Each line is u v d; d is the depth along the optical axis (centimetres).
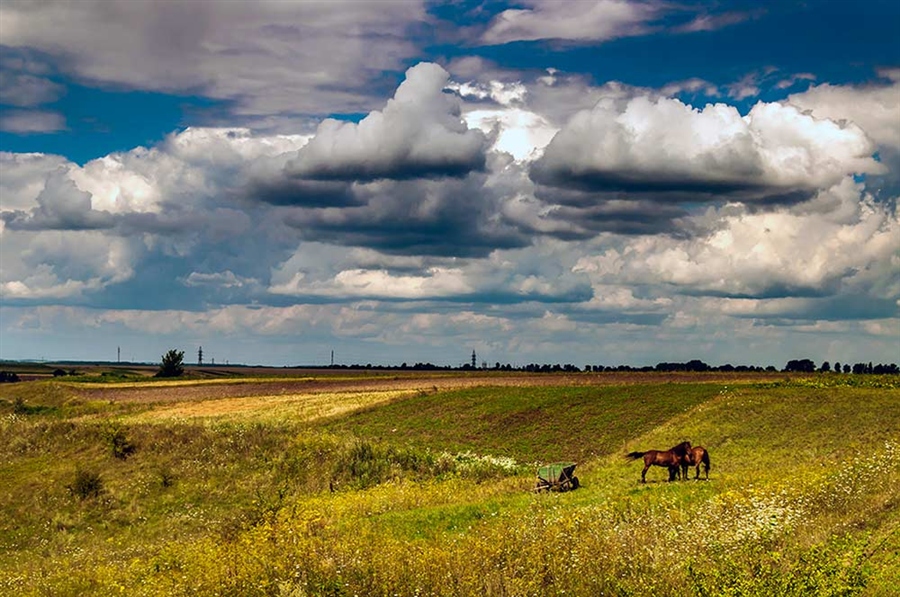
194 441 5384
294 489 4556
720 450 4734
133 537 3938
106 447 5291
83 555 3225
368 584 1595
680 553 1623
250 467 4956
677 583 1430
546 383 9000
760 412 5809
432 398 8094
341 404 8044
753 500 2238
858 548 1471
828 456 4103
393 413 7369
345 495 3912
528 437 6025
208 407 8512
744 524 1817
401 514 3025
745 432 5194
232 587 1697
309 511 3030
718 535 1783
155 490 4625
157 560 2450
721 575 1389
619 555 1612
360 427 6781
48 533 4028
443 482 4362
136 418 7631
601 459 4778
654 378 9262
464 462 5009
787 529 1819
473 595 1477
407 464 5009
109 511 4338
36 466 5031
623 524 2080
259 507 3253
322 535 2262
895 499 2075
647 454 3591
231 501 4472
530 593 1495
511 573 1571
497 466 4884
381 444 5491
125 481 4741
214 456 5106
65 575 2473
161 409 8562
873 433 4847
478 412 7131
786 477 3017
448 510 3031
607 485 3612
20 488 4603
